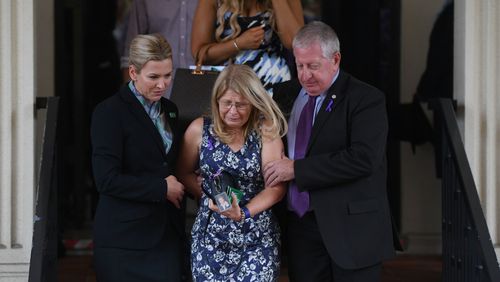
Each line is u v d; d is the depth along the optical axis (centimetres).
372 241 1775
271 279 1734
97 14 3011
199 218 1762
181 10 2447
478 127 2184
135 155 1792
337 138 1775
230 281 1722
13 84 2058
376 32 2870
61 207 2664
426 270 2541
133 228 1794
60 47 2833
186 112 1988
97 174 1758
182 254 1870
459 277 2023
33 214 2070
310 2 2958
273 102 1733
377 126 1758
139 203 1792
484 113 2184
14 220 2077
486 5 2170
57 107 1975
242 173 1739
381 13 2862
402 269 2553
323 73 1734
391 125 2741
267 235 1745
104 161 1756
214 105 1728
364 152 1733
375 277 1803
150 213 1797
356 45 2903
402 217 2814
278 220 1875
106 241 1798
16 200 2072
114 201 1803
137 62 1741
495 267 1839
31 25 2053
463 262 1995
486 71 2175
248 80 1698
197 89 2012
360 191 1780
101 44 3030
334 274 1808
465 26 2177
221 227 1727
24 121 2059
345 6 2922
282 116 1748
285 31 2172
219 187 1673
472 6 2172
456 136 2028
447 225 2103
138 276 1802
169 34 2459
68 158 2938
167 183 1762
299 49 1731
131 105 1794
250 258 1725
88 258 2672
